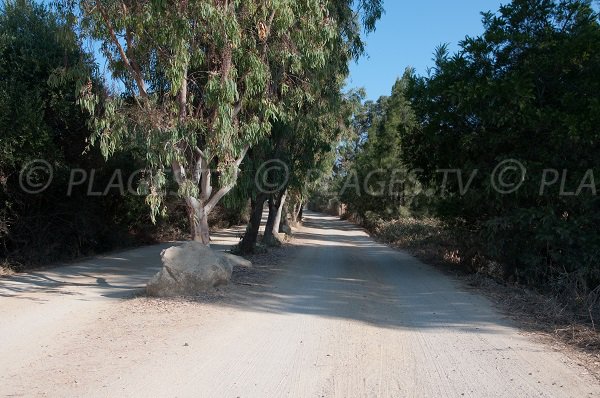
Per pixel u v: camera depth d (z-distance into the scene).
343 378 5.23
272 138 15.27
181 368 5.46
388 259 18.22
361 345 6.48
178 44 8.80
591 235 10.59
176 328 7.21
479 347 6.37
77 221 16.16
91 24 9.32
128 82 10.25
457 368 5.55
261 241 22.20
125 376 5.20
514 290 10.54
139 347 6.25
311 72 12.50
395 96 33.44
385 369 5.53
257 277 12.55
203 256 10.09
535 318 7.96
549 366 5.58
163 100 9.98
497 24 12.34
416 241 22.33
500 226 11.53
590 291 9.38
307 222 54.06
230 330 7.13
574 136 10.08
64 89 13.71
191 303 8.88
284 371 5.43
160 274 9.59
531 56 11.49
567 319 7.78
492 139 11.43
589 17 11.48
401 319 8.06
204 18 8.76
